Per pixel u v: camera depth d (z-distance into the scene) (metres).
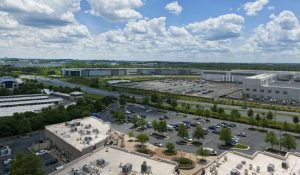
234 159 78.44
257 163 76.19
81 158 77.62
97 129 115.44
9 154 105.38
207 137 132.38
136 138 123.50
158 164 74.50
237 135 135.38
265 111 192.12
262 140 128.38
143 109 197.12
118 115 160.38
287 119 169.00
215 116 174.00
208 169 71.31
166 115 178.88
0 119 134.00
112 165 73.19
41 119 138.00
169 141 125.00
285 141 109.75
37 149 111.12
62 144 102.25
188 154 108.31
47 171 90.00
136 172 68.75
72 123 122.56
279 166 74.44
